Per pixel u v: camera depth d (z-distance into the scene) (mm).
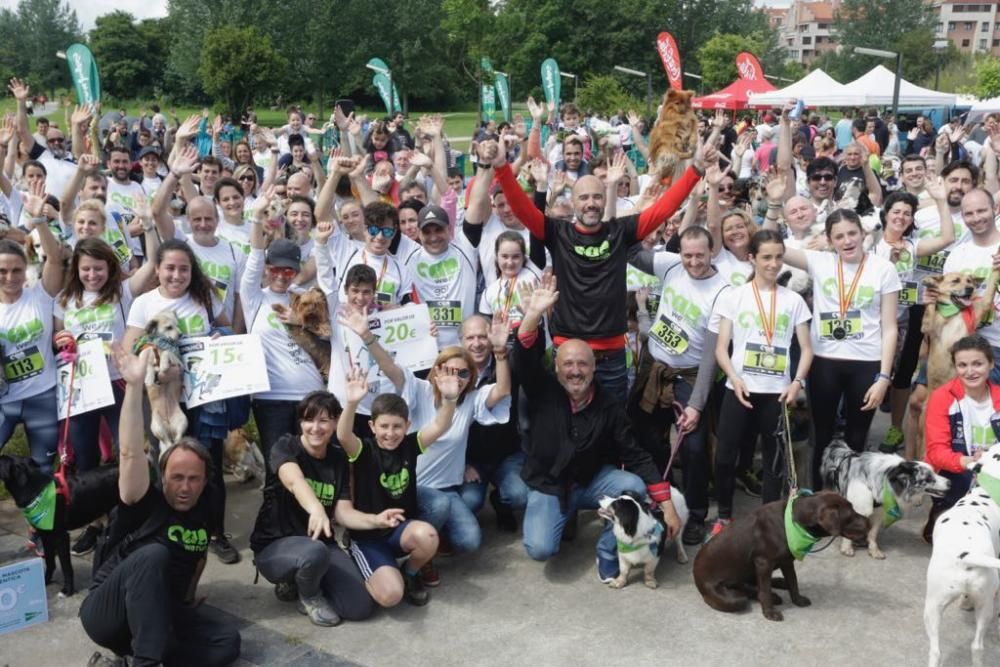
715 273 5832
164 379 5031
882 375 5527
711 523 5820
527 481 5254
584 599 4902
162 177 10070
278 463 4703
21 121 8562
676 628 4574
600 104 44469
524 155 8805
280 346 5527
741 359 5410
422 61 62188
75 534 5785
